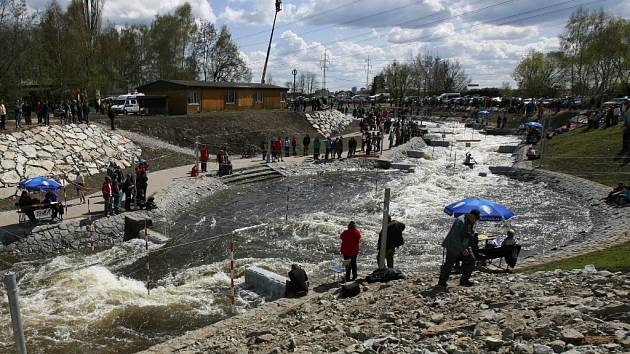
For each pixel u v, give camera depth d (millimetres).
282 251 18391
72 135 29688
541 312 7547
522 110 63406
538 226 21188
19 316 7027
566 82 74688
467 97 90812
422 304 9609
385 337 7629
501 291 9492
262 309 11688
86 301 13703
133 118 38062
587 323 6812
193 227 21719
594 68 62938
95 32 51219
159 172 30859
